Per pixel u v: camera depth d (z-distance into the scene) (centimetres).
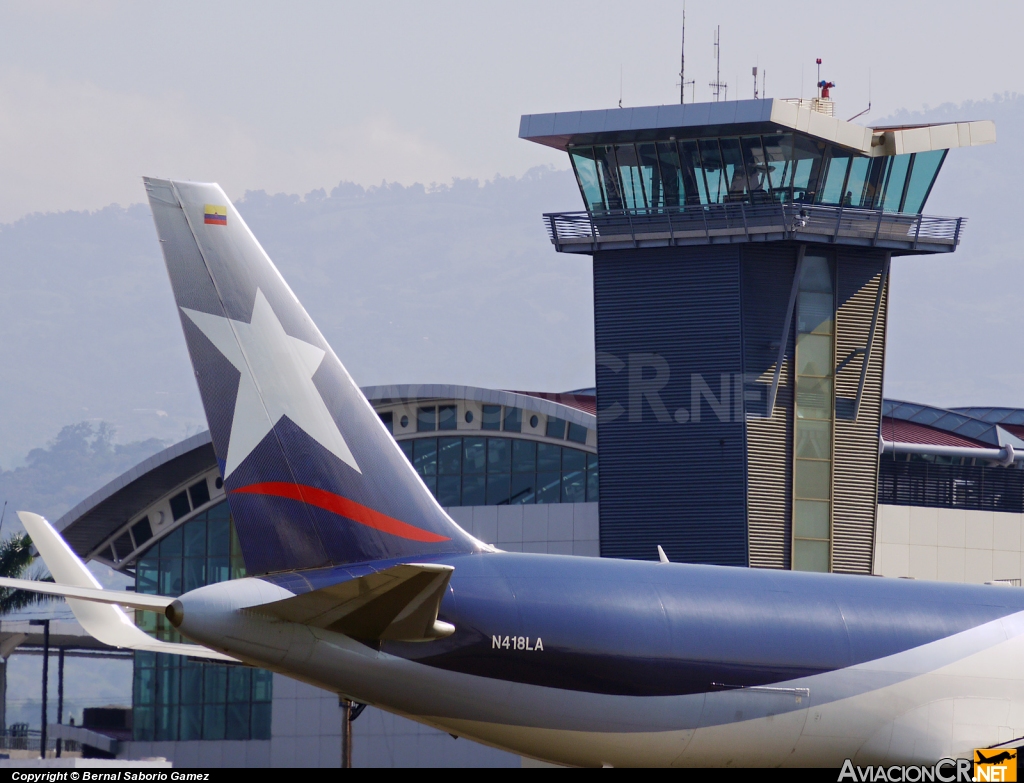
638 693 10462
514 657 10062
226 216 9588
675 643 10656
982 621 11919
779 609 11250
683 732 10662
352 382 9931
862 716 11344
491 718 10075
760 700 10938
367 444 9938
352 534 9806
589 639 10319
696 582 11119
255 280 9638
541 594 10312
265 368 9650
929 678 11569
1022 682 11838
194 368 9519
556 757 10481
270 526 9606
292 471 9688
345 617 9069
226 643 9150
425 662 9781
